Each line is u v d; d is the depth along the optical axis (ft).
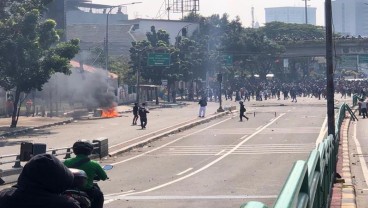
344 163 86.94
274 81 539.29
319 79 647.56
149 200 64.95
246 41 457.27
